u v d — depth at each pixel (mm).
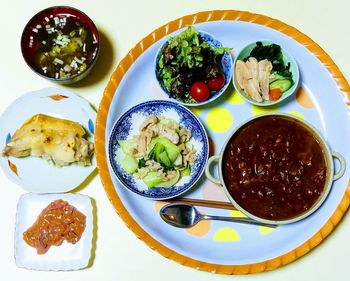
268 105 454
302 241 431
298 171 421
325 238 446
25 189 468
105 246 461
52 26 486
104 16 504
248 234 443
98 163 451
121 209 441
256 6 497
